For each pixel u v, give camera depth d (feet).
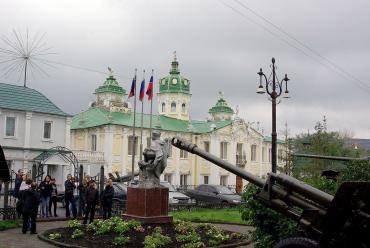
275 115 77.77
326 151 128.77
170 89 229.45
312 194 18.06
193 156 195.83
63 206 90.89
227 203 104.68
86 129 179.42
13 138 133.18
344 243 16.65
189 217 74.79
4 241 47.39
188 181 194.18
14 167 132.16
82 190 71.92
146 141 181.16
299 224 18.47
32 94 141.79
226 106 265.95
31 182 54.13
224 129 203.00
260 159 220.84
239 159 209.36
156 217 51.78
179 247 42.60
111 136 169.48
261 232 33.01
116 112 187.52
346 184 15.88
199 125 212.02
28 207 53.01
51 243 45.29
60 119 143.74
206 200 109.09
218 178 201.57
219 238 46.21
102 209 68.80
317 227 17.69
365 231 16.28
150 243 42.04
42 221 65.41
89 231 49.55
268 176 20.10
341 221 16.39
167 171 185.98
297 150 145.28
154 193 52.37
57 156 133.18
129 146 176.65
